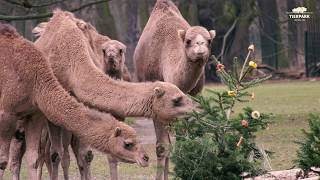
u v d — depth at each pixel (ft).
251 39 322.75
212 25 279.90
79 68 67.46
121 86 64.44
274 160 90.74
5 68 64.69
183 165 57.31
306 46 269.64
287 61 290.56
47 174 86.74
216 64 60.70
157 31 82.89
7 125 64.69
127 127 60.29
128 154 59.82
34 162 65.87
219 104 58.29
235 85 58.80
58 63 69.21
